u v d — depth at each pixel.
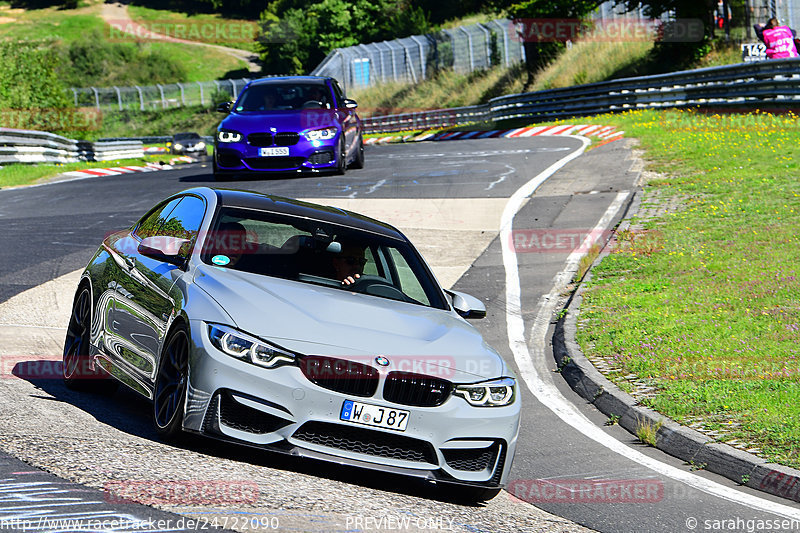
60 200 44.78
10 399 15.03
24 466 11.27
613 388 20.12
